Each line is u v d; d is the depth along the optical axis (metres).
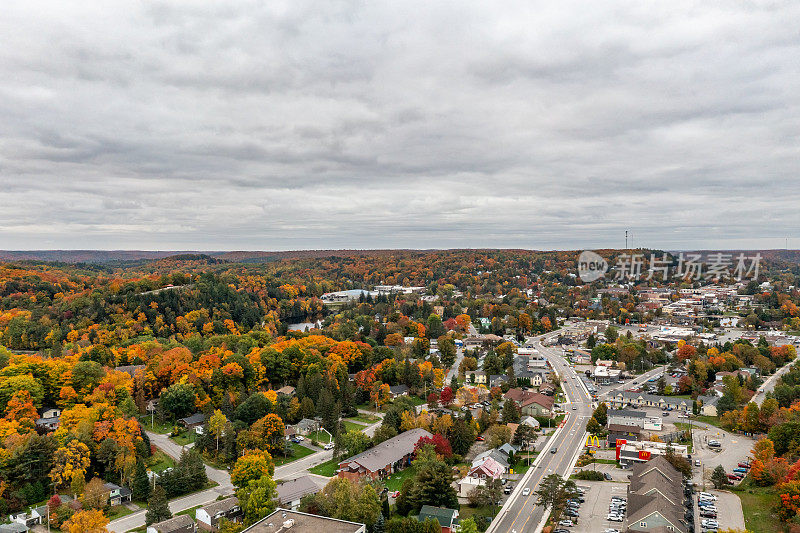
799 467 136.50
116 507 141.50
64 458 148.38
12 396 182.25
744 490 141.38
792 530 113.62
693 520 125.31
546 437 191.38
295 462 171.00
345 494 124.94
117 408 187.50
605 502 137.50
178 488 148.25
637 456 163.62
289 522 100.12
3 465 145.00
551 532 121.12
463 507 137.12
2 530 124.25
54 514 132.75
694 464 162.38
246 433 173.00
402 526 115.38
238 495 132.38
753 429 190.25
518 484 151.12
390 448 163.88
